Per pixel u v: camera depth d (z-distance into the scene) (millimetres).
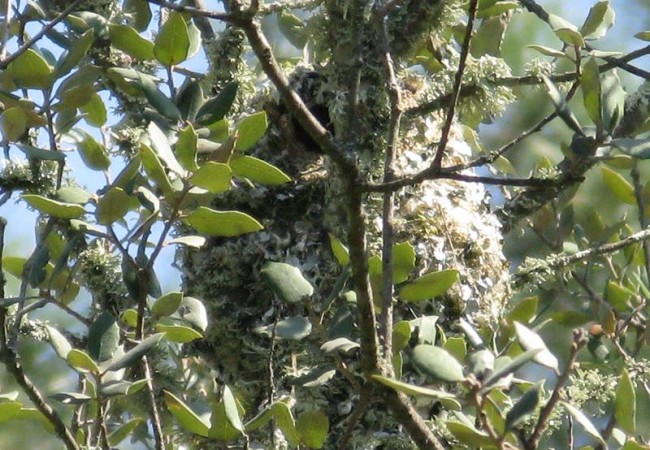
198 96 5219
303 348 6004
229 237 6664
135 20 6562
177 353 6492
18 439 7422
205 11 4027
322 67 6906
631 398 4312
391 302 4520
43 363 7434
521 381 4445
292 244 6633
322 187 6773
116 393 4465
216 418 4445
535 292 7641
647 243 6539
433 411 5605
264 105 7031
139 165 4965
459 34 6996
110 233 4781
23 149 5016
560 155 8258
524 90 8367
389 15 6031
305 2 6598
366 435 5863
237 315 6484
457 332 6133
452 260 6336
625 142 4113
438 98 6348
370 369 4289
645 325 6305
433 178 4188
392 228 4613
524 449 3895
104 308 5707
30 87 5211
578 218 8094
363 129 5992
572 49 6016
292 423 4555
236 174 4746
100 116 5668
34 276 5031
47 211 4691
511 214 6844
